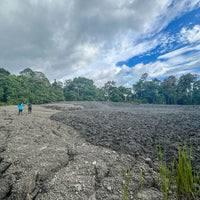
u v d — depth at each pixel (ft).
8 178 10.28
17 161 12.49
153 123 29.84
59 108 75.87
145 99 218.79
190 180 5.98
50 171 11.55
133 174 11.16
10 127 24.52
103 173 11.34
